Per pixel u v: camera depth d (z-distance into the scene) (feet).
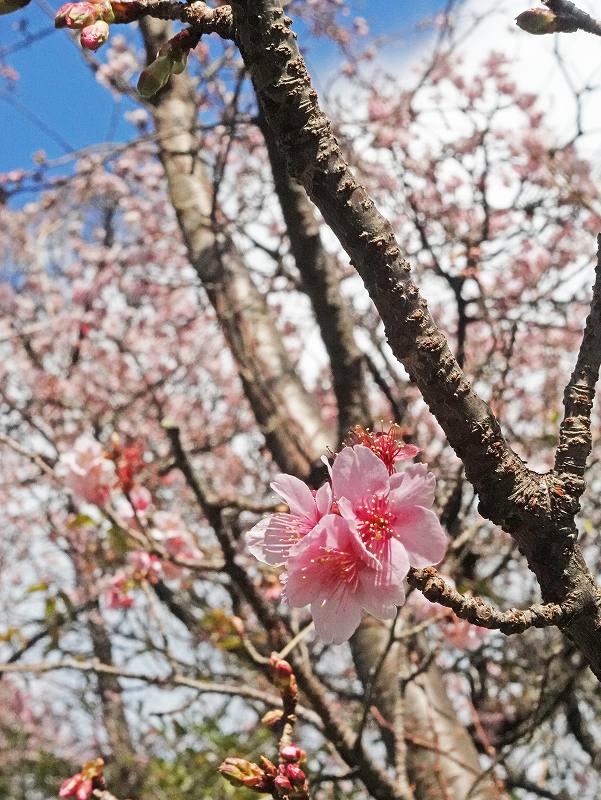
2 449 5.45
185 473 2.11
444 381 1.02
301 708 2.15
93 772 1.64
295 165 1.04
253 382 2.98
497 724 3.39
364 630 2.50
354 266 1.04
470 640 2.14
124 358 5.45
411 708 2.46
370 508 1.04
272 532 1.07
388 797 1.97
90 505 2.20
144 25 3.17
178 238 5.46
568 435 1.05
